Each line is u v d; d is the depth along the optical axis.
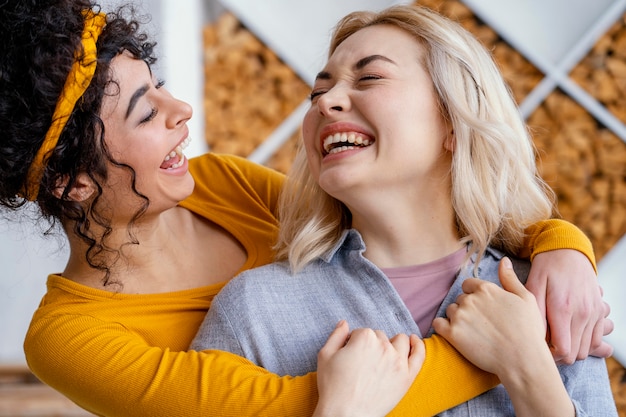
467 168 1.16
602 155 2.74
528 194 1.26
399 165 1.11
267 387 1.01
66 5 1.14
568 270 1.11
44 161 1.15
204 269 1.32
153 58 1.28
